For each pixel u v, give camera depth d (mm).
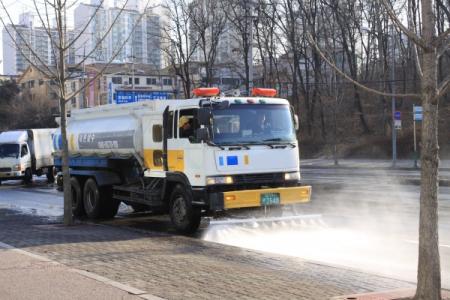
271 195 11750
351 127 55781
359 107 54406
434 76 5613
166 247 10211
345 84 54500
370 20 55875
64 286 7027
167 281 7332
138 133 13742
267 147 11992
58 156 18125
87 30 21094
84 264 8484
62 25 13633
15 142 33219
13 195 25125
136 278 7508
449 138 44594
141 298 6430
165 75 82188
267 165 11961
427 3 5598
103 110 15703
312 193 20656
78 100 78812
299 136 58219
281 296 6523
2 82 95812
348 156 50469
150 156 13430
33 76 94750
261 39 58312
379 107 57312
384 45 53469
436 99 5609
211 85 59688
